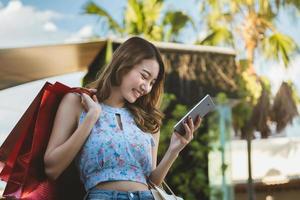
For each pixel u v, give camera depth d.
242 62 17.12
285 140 18.20
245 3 17.39
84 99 2.35
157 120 2.58
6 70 8.44
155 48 2.50
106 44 8.65
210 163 10.73
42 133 2.35
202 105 2.63
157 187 2.41
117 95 2.50
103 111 2.44
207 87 10.09
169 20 15.13
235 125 16.27
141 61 2.44
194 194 10.56
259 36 17.55
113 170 2.34
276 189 19.00
